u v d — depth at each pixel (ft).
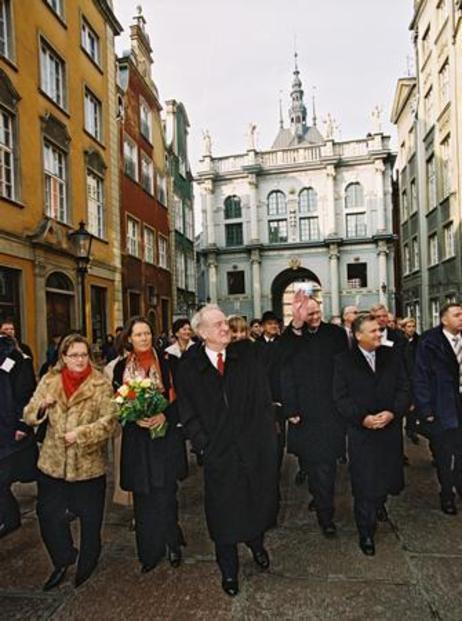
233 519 10.27
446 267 65.00
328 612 9.46
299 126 173.99
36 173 39.55
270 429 10.93
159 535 11.43
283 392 13.85
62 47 45.24
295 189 122.42
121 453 11.73
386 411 12.05
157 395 11.04
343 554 11.96
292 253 122.01
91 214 51.13
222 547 10.47
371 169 118.32
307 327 14.28
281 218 123.44
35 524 14.56
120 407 10.82
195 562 11.84
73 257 44.70
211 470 10.46
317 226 121.90
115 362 13.41
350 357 12.62
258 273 122.83
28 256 37.73
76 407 10.87
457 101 58.03
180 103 91.40
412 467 19.70
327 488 13.26
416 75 78.33
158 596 10.28
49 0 43.52
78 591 10.56
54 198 43.50
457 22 56.75
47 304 41.50
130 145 63.57
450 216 62.23
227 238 127.75
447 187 65.21
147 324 12.82
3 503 13.84
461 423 14.57
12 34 37.06
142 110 68.95
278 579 10.81
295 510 15.24
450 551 12.01
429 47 71.20
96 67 52.85
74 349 11.18
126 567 11.64
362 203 119.34
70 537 11.25
